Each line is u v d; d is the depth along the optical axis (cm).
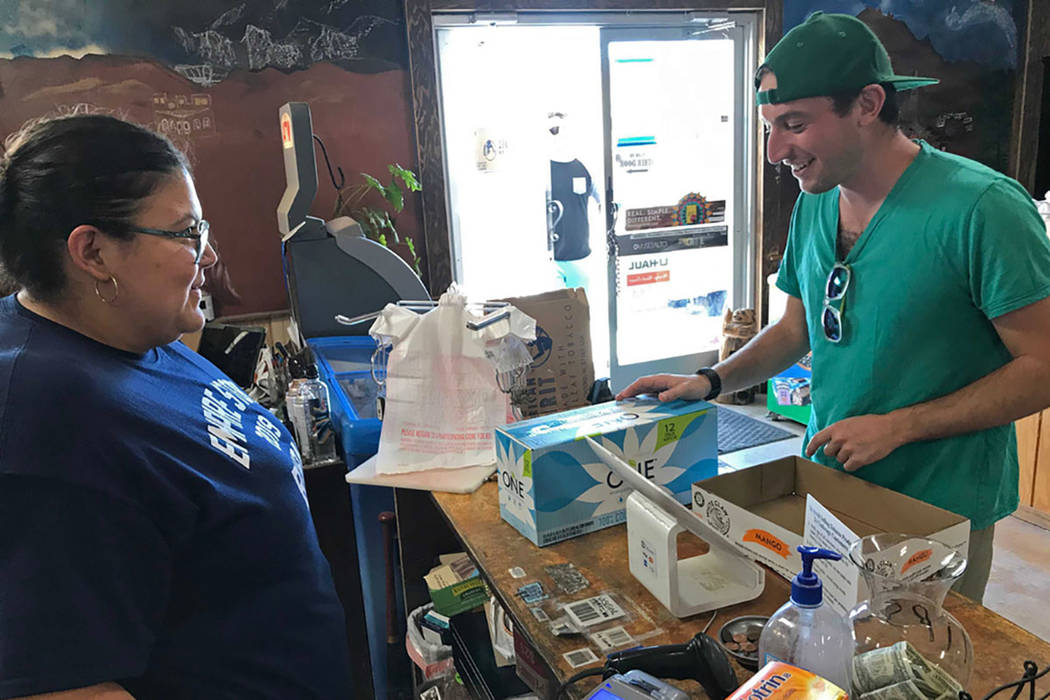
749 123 407
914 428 113
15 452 69
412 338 157
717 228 418
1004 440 123
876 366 125
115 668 72
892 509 104
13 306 83
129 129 79
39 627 67
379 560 183
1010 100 432
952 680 67
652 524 96
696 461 128
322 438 182
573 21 354
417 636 167
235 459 90
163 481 78
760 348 152
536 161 379
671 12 371
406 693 187
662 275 414
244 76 302
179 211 82
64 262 76
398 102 328
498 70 361
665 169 400
